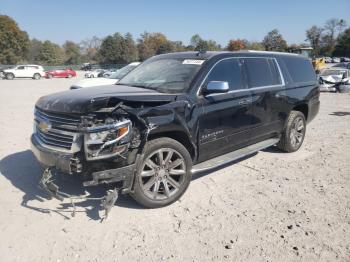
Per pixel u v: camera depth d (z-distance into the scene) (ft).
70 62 382.63
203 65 16.94
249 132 19.10
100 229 13.23
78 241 12.46
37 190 16.62
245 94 18.37
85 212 14.49
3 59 281.95
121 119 13.26
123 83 18.42
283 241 12.46
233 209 14.87
